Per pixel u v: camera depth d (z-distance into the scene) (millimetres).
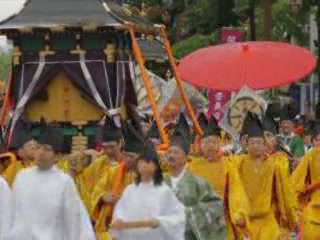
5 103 33219
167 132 33906
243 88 36000
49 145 21203
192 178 23984
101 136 29641
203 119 33969
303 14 72438
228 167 26469
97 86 32188
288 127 40438
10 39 33000
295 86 84188
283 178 27734
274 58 36062
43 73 32406
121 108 32688
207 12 76562
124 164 25031
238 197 26078
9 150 28047
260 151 27719
